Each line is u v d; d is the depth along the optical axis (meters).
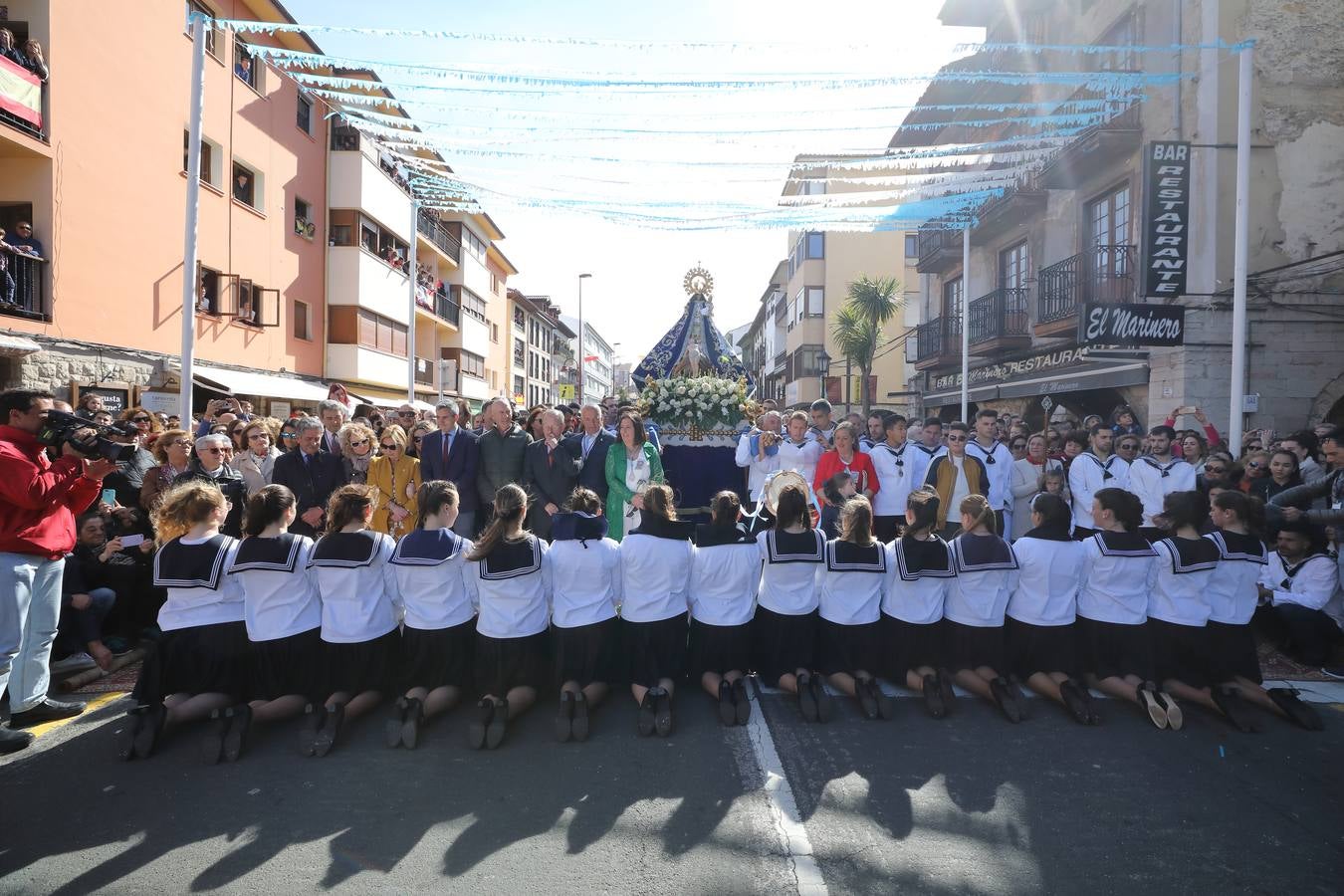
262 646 4.16
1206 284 10.77
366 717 4.35
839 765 3.80
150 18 13.10
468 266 30.59
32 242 10.85
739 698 4.32
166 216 13.62
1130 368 12.00
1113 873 2.90
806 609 4.77
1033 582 4.74
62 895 2.73
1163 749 4.01
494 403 6.97
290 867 2.91
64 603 5.00
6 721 4.31
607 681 4.51
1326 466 6.55
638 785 3.58
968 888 2.81
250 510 4.17
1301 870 2.93
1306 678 5.20
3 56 10.08
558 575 4.46
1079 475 6.96
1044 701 4.68
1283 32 10.70
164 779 3.62
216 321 15.29
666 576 4.55
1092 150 12.27
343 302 20.02
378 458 6.53
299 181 18.52
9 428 3.94
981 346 16.75
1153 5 11.67
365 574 4.31
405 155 7.94
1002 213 15.91
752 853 3.03
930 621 4.79
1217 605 4.61
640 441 6.86
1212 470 6.67
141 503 5.52
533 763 3.81
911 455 7.23
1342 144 10.73
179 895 2.74
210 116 14.96
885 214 10.06
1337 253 9.93
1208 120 10.77
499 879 2.85
